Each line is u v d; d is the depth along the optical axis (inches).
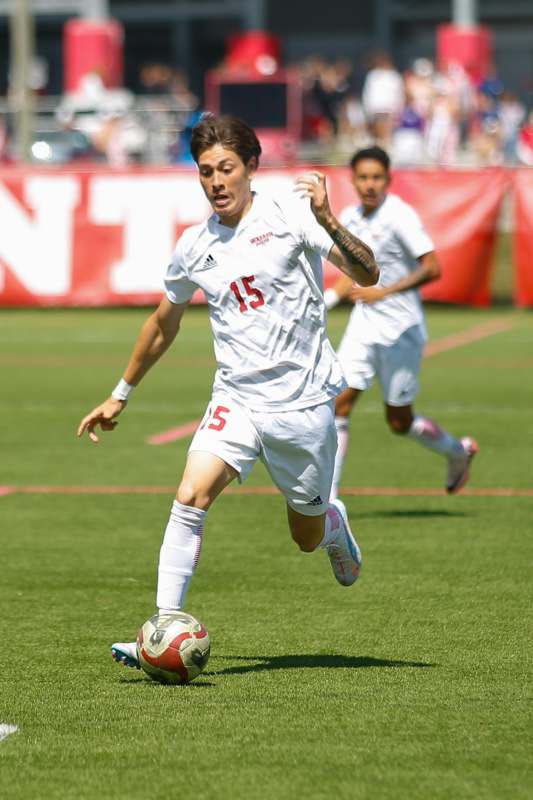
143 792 690.8
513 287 3528.5
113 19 6894.7
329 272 3184.1
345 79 5393.7
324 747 752.3
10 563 1234.0
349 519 1411.2
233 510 1456.7
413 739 764.6
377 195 1392.7
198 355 2770.7
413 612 1063.6
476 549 1277.1
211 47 6983.3
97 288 3270.2
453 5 6368.1
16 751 749.9
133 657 877.2
